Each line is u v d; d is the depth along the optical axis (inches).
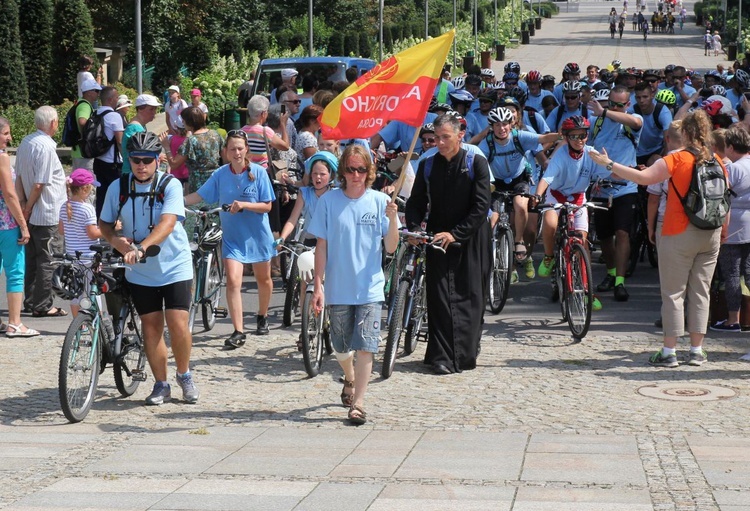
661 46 3700.8
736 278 481.1
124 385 384.5
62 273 355.9
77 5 1478.8
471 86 817.5
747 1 4037.9
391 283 473.1
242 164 463.2
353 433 336.8
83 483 282.2
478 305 426.3
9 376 420.2
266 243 474.6
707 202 413.4
